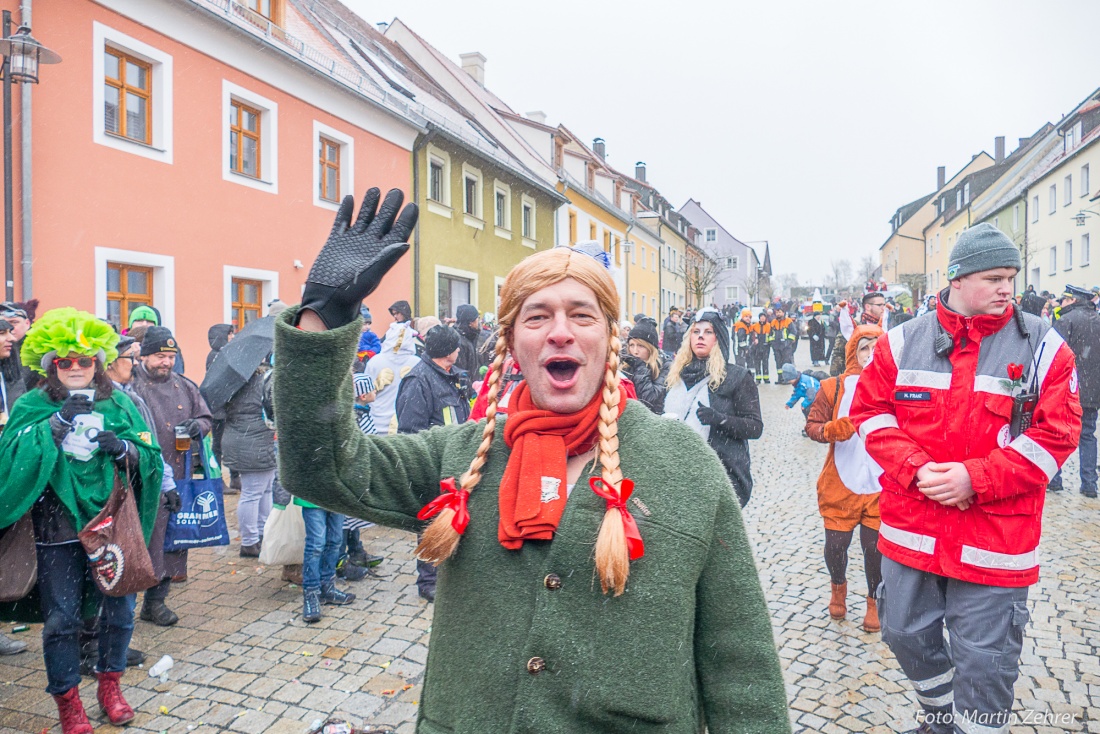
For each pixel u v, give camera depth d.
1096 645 4.09
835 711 3.45
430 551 1.28
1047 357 2.47
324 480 1.33
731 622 1.35
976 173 50.31
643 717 1.21
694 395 4.11
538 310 1.33
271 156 13.21
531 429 1.32
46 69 9.27
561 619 1.23
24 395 3.34
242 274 12.54
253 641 4.38
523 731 1.21
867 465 4.23
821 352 24.09
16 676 3.92
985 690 2.48
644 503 1.28
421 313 18.39
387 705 3.63
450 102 26.92
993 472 2.39
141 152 10.59
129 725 3.45
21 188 8.98
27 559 3.18
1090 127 31.50
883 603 2.79
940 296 2.68
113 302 10.44
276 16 14.14
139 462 3.41
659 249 46.28
